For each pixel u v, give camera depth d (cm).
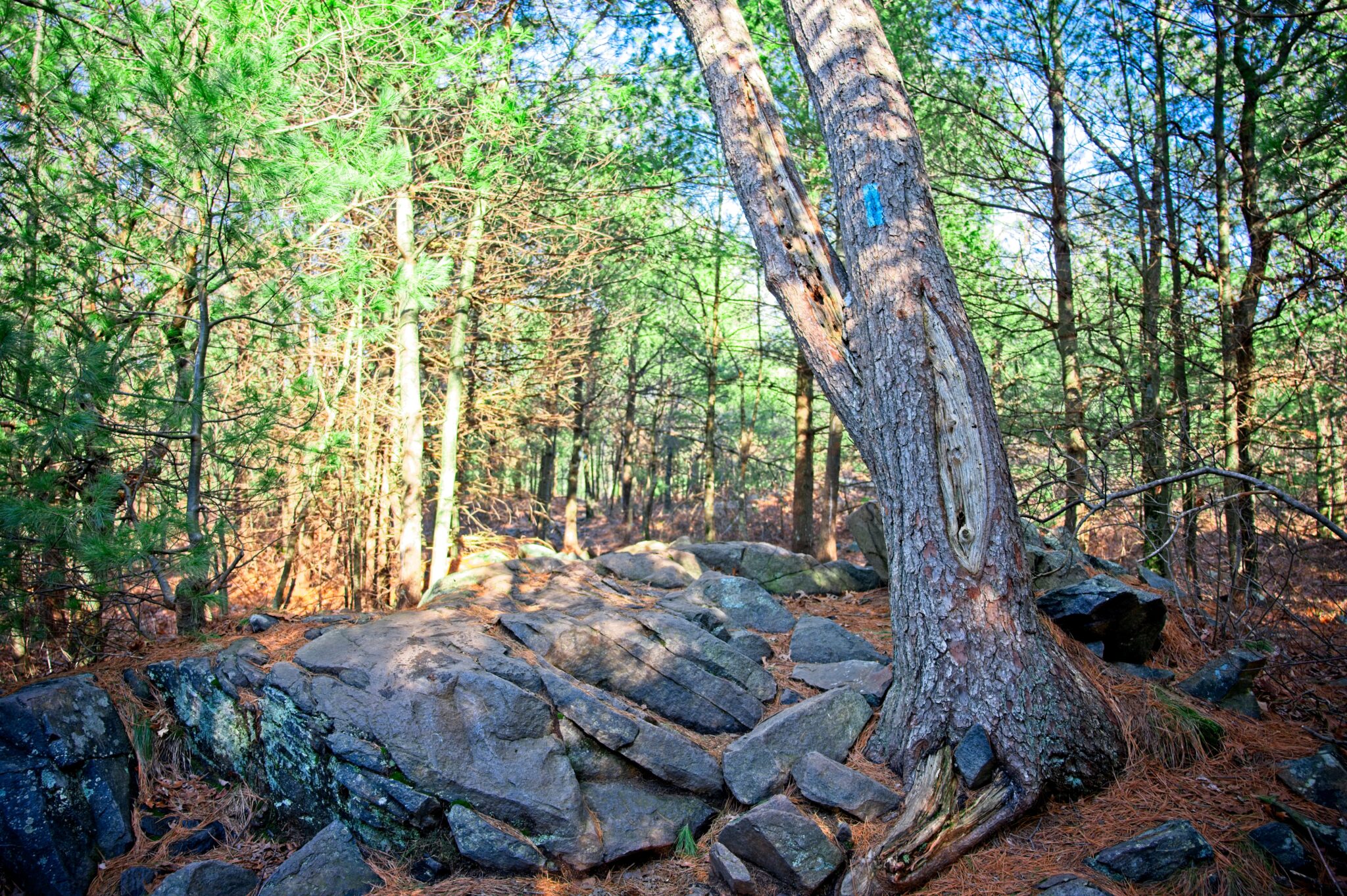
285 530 861
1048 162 1052
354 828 444
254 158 521
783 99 1134
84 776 459
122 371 569
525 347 1131
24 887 408
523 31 799
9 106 529
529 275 957
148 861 443
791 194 521
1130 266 1135
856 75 492
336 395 820
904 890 379
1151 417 847
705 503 1617
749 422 2503
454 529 1032
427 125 812
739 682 557
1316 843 362
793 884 400
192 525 525
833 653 617
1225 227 909
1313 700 554
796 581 796
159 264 557
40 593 518
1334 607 748
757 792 465
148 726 518
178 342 640
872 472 494
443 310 941
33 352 512
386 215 876
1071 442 956
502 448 1269
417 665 498
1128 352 994
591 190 901
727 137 534
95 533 466
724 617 654
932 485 454
